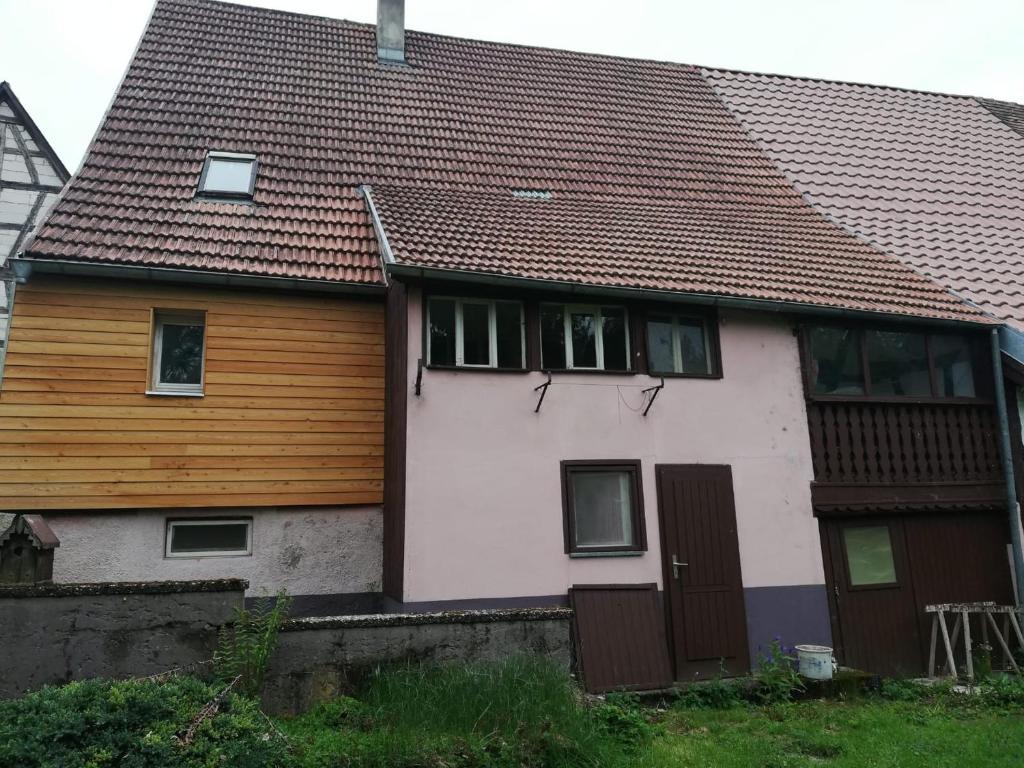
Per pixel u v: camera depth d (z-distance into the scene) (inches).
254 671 215.9
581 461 327.0
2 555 233.5
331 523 338.3
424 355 317.4
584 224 395.5
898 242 462.3
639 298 340.2
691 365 360.2
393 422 330.0
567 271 333.1
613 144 507.8
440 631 241.8
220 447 325.7
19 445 301.7
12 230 438.0
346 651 232.1
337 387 347.3
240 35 514.0
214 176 385.7
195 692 184.7
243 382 334.3
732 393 355.3
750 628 331.9
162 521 317.4
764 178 506.9
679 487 336.8
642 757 217.2
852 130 593.3
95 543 308.2
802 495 353.4
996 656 363.6
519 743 201.0
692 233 411.8
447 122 488.1
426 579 297.4
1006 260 462.9
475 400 319.6
